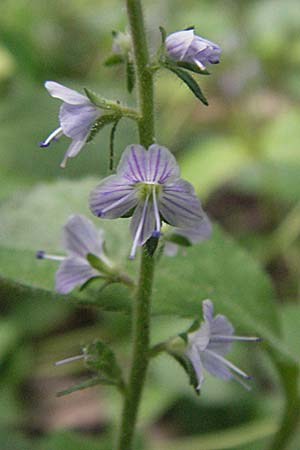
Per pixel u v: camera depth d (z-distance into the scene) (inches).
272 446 3.8
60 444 4.1
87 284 3.4
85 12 8.2
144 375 3.3
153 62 3.1
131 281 3.3
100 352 3.3
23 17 7.7
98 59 7.7
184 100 7.1
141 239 3.1
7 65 7.1
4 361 4.9
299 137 6.2
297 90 7.3
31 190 3.8
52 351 5.3
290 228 5.8
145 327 3.3
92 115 3.1
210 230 3.4
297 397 3.7
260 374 4.7
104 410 4.8
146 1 8.1
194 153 6.0
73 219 3.4
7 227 3.7
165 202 3.1
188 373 3.2
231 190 6.8
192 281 3.7
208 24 7.7
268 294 3.8
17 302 5.3
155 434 4.6
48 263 3.6
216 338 3.3
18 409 4.9
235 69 7.3
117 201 3.1
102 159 5.4
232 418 4.6
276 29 7.4
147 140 3.2
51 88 3.1
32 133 5.5
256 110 7.2
